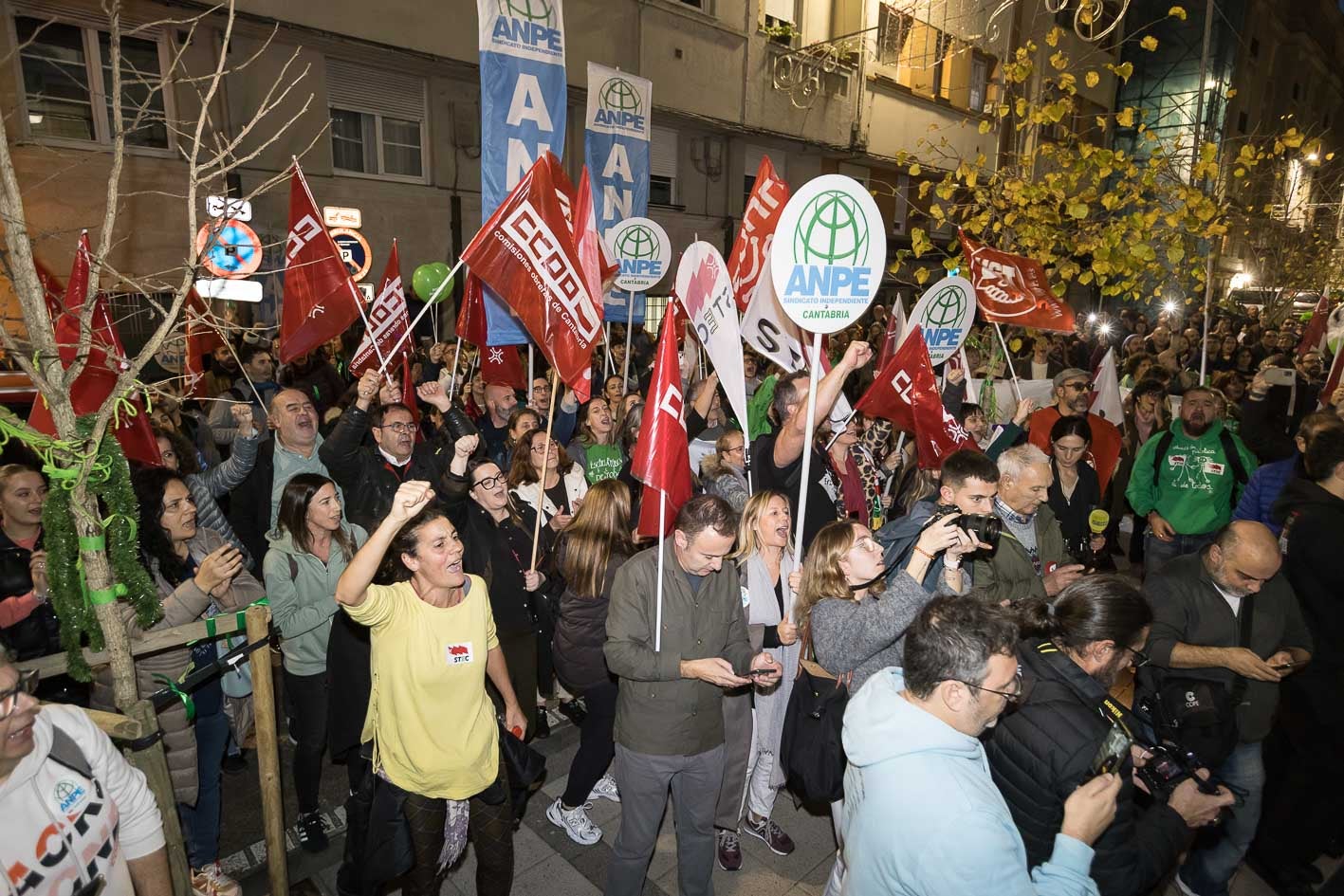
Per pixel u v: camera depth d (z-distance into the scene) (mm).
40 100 8742
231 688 3750
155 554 3504
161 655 3236
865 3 18781
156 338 2539
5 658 1808
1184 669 3250
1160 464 5719
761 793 3959
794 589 3221
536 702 4668
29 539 3490
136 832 2211
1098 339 15344
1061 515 5055
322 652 3803
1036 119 8258
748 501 3713
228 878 3602
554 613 4809
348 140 11742
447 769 2908
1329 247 19062
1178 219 7859
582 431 6375
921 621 2088
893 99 20031
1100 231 8273
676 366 3260
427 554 2824
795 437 3943
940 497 3408
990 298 6738
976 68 22062
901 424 5031
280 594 3717
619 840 3232
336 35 10820
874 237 3350
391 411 4801
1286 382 6590
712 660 2953
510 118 6391
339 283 5258
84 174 8992
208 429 6406
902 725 2004
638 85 8914
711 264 4062
